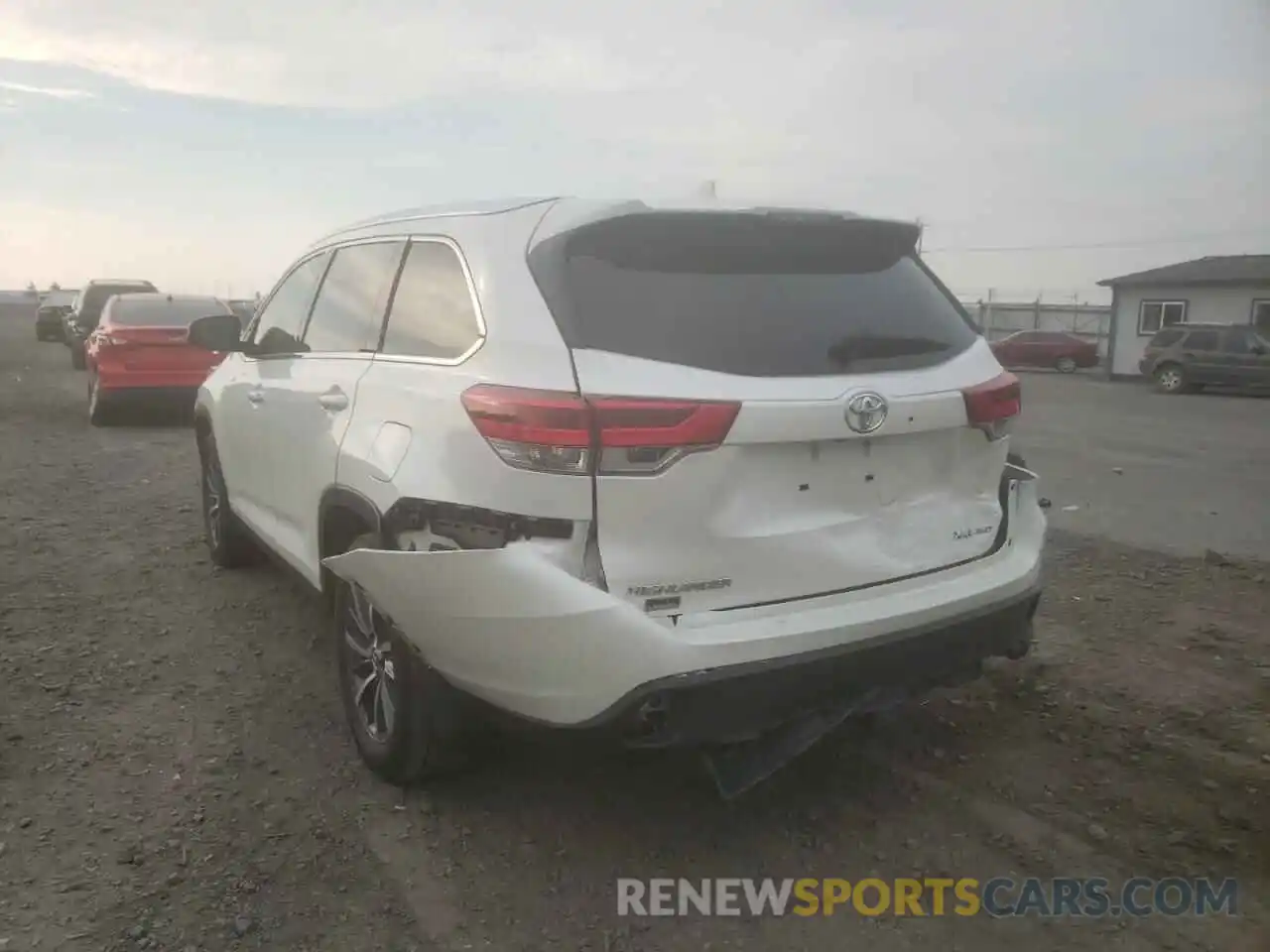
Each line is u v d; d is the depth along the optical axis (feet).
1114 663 15.83
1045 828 11.28
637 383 9.18
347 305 13.70
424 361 11.03
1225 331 81.25
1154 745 13.14
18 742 12.89
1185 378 82.23
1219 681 15.15
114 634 16.79
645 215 10.07
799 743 10.19
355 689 12.30
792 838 11.08
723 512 9.45
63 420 44.52
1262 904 9.97
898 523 10.59
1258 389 79.20
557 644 9.04
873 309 10.77
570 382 9.24
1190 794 11.96
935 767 12.63
